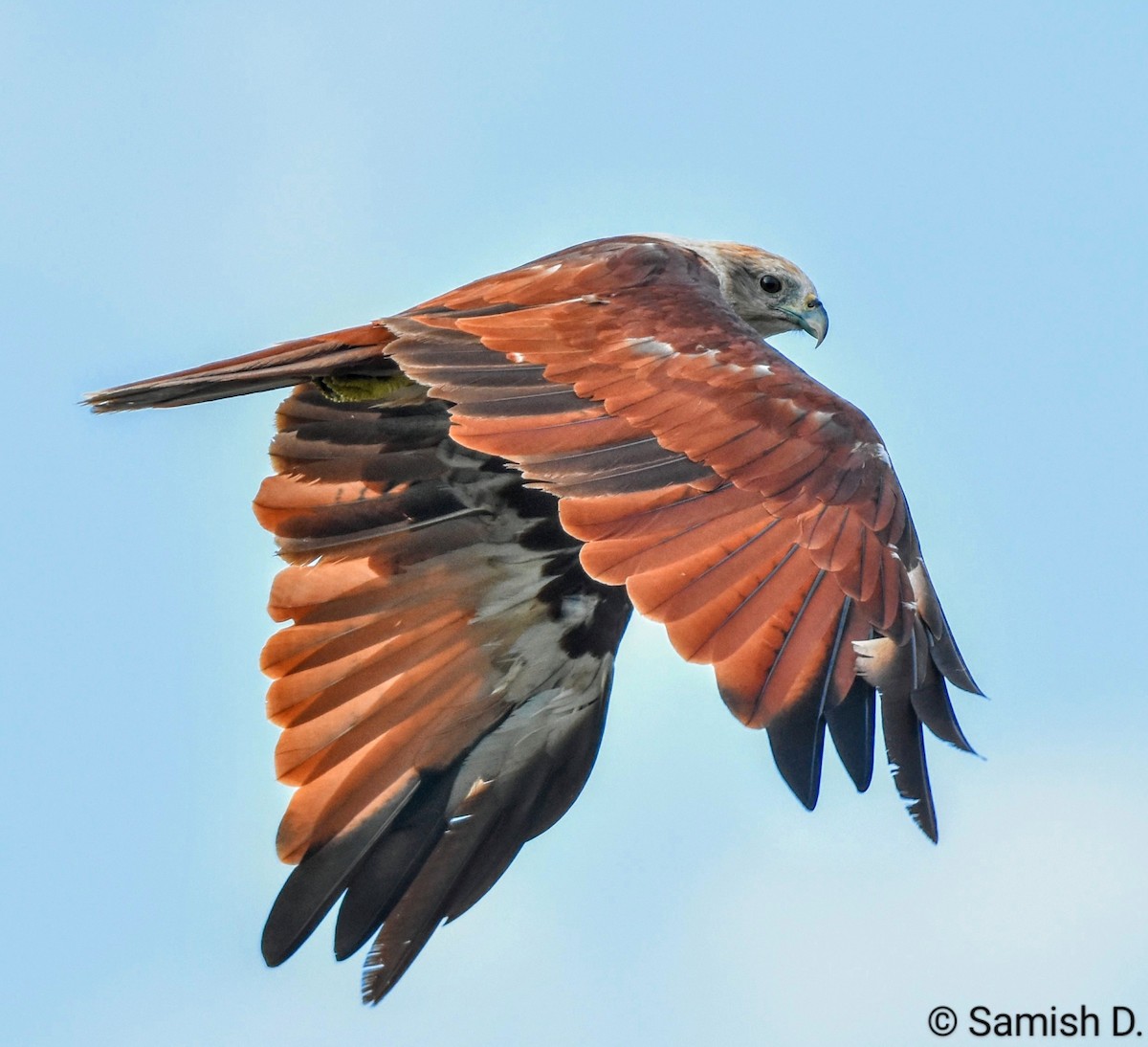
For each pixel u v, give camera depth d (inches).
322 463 482.6
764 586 345.1
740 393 386.9
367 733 474.6
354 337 458.0
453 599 486.6
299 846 463.5
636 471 367.2
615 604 497.7
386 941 460.1
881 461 378.0
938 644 366.0
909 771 348.8
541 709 488.4
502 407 389.1
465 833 473.7
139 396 458.0
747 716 326.3
